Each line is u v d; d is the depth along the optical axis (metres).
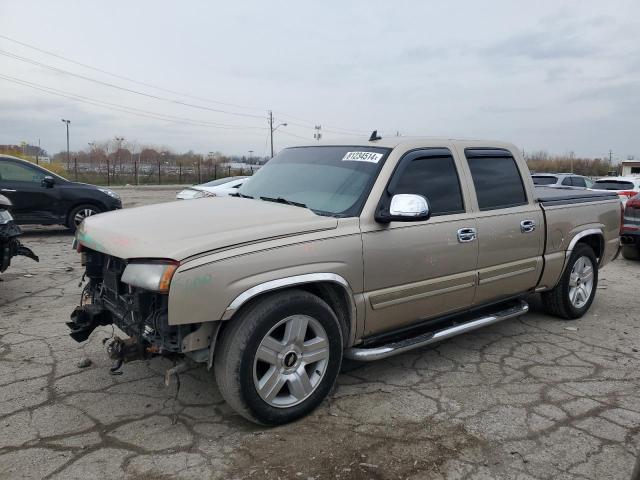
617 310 6.13
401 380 4.03
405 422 3.38
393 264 3.73
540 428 3.33
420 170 4.06
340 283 3.44
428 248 3.93
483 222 4.35
